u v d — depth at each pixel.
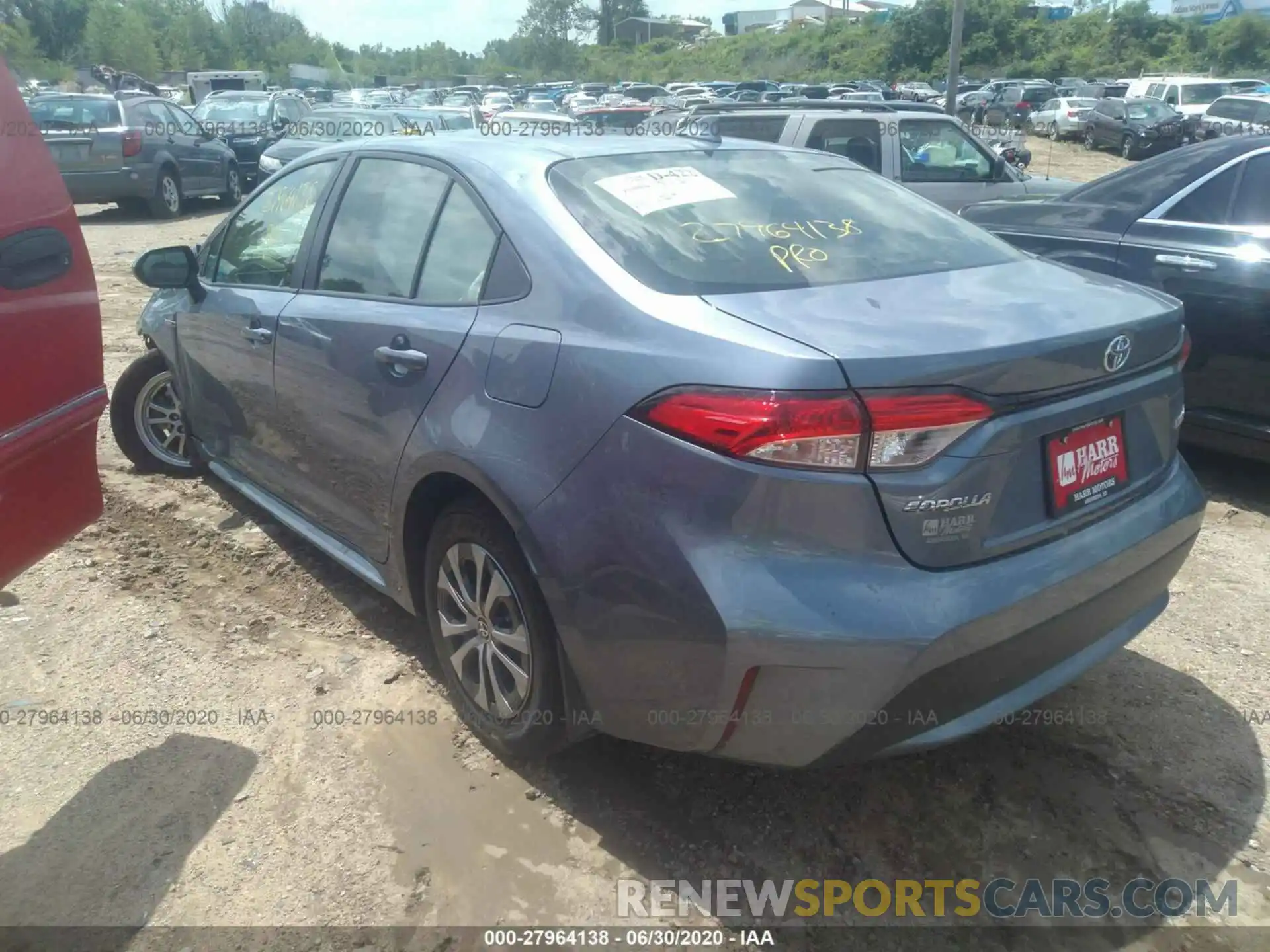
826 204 3.08
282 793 2.78
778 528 2.12
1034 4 62.91
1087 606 2.45
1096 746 3.00
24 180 2.39
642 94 42.50
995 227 5.77
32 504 2.47
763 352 2.16
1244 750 2.99
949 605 2.15
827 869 2.55
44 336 2.42
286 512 3.88
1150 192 5.16
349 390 3.15
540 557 2.46
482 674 2.86
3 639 3.48
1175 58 56.25
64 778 2.82
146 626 3.58
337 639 3.53
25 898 2.43
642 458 2.26
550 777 2.85
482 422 2.63
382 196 3.32
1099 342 2.40
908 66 54.88
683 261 2.57
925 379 2.12
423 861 2.55
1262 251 4.57
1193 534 2.81
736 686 2.17
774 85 41.88
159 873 2.51
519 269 2.71
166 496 4.70
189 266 4.08
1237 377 4.66
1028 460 2.31
